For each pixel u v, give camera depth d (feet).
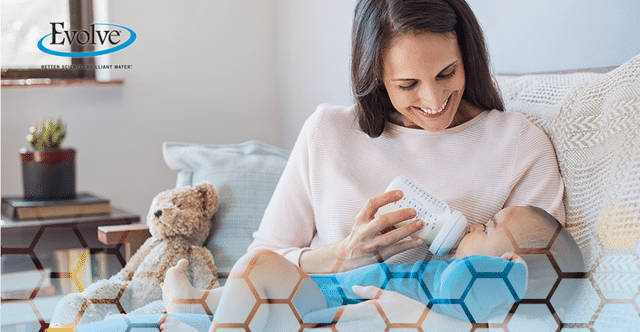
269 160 4.71
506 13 4.22
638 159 2.33
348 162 3.35
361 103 3.26
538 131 3.11
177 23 7.82
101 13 7.70
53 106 7.45
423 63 2.78
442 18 2.79
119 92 7.68
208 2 7.93
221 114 8.14
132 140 7.80
